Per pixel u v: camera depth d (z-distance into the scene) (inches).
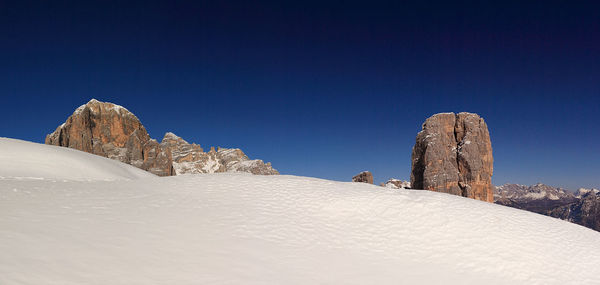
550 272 756.6
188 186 1064.2
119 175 1833.2
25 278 374.0
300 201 982.4
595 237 1034.7
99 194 870.4
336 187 1150.3
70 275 408.2
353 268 631.8
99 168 1745.8
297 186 1131.9
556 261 809.5
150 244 572.1
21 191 813.2
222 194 993.5
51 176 1348.4
